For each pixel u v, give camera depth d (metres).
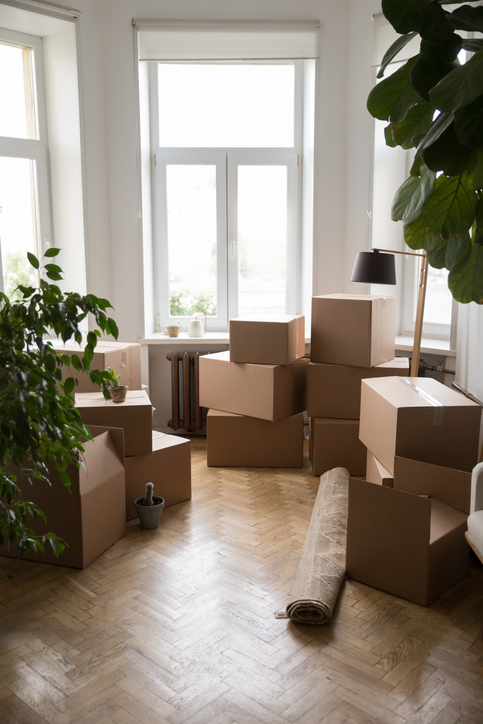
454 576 2.61
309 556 2.69
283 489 3.66
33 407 1.81
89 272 4.46
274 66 4.74
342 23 4.35
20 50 4.37
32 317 1.90
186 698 1.93
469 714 1.87
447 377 4.12
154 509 3.08
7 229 4.42
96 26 4.27
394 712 1.87
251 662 2.10
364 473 3.82
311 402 3.89
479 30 1.30
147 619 2.34
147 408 3.15
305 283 4.85
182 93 4.75
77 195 4.41
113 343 3.91
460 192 1.30
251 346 3.87
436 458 2.79
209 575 2.67
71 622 2.32
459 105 1.09
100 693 1.95
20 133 4.43
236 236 4.89
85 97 4.29
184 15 4.32
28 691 1.95
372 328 3.70
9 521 2.10
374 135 4.30
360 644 2.21
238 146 4.83
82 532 2.67
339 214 4.55
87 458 2.77
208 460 4.06
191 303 4.99
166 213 4.83
